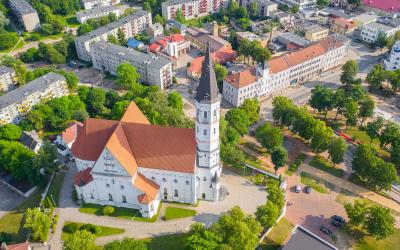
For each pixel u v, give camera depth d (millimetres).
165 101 195250
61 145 168375
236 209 125750
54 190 149125
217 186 138625
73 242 113250
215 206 141500
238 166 161875
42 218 126875
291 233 134000
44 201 141500
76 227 132125
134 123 134500
